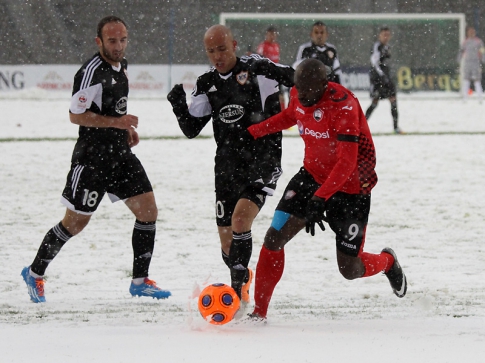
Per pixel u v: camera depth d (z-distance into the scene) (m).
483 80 119.94
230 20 117.94
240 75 20.72
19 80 110.00
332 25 118.62
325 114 18.09
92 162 21.81
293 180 19.52
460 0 138.62
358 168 18.75
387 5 136.62
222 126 21.16
